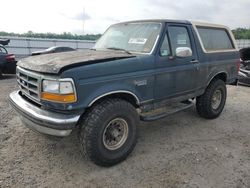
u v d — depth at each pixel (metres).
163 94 4.14
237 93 8.05
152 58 3.83
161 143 4.25
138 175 3.32
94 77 3.16
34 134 4.43
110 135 3.47
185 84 4.51
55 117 3.05
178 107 4.58
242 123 5.30
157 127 4.95
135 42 4.20
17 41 17.73
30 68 3.33
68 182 3.16
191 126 5.04
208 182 3.19
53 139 4.26
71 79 2.97
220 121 5.39
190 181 3.20
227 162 3.66
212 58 5.04
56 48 10.16
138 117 3.74
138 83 3.66
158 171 3.41
